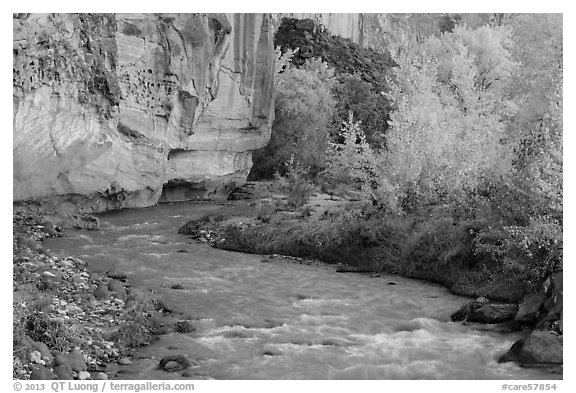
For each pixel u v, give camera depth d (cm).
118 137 2208
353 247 1555
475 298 1248
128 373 860
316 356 937
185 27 2489
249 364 903
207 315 1114
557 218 1229
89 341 918
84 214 2039
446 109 2250
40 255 1355
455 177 1585
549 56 2089
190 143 2655
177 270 1441
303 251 1628
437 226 1452
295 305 1193
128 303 1109
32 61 1788
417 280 1407
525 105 1975
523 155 1338
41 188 1873
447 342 1000
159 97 2400
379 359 926
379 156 1697
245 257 1616
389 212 1584
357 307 1187
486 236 1312
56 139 1902
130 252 1616
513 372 881
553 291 1052
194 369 879
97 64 2056
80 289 1159
